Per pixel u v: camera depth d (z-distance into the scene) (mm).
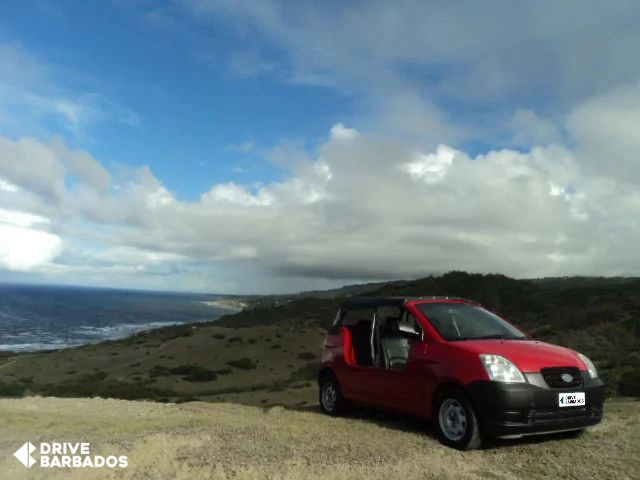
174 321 172125
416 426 7230
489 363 5812
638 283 64562
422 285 71875
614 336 40125
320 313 82250
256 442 6289
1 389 30812
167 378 49625
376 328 7703
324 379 8578
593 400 5996
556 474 4934
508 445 5969
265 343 65688
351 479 4887
